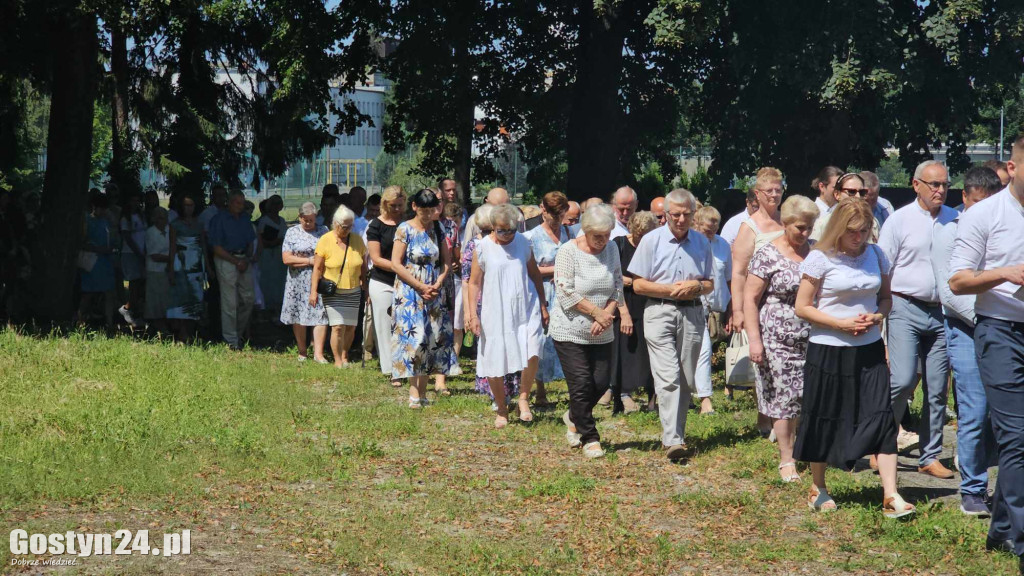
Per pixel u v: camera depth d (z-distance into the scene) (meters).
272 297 15.70
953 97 18.53
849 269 5.85
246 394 9.31
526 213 10.45
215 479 6.68
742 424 8.54
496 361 8.38
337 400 9.69
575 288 7.37
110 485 6.33
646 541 5.59
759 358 6.57
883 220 8.12
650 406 9.13
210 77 24.45
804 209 6.37
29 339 10.77
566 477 6.79
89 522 5.65
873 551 5.42
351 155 86.94
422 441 8.01
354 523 5.85
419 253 9.06
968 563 5.20
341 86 24.39
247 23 23.16
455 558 5.30
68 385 8.90
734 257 7.07
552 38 23.45
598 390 7.49
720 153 21.33
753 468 7.04
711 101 24.25
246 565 5.07
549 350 9.54
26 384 8.77
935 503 6.02
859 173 7.75
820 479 6.11
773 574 5.11
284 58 20.23
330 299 11.51
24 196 16.23
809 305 5.93
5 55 14.38
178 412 8.37
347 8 21.31
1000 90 20.16
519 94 24.41
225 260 12.82
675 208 7.18
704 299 7.56
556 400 9.93
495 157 27.88
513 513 6.13
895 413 6.95
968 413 6.01
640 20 21.73
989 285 5.20
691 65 23.86
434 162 27.14
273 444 7.61
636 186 26.62
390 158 67.44
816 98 17.92
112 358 10.27
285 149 25.73
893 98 19.05
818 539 5.62
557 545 5.52
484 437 8.14
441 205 10.93
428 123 24.28
